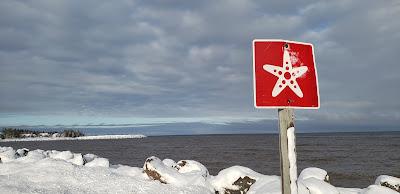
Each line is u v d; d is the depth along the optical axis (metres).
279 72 2.89
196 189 7.89
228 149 73.69
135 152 67.81
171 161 11.01
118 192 7.62
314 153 56.12
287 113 2.91
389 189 7.32
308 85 2.97
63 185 7.88
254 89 2.85
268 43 2.91
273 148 75.88
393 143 88.94
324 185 7.23
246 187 8.21
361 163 39.50
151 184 8.07
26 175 8.36
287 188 2.87
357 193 7.52
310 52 3.03
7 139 191.50
